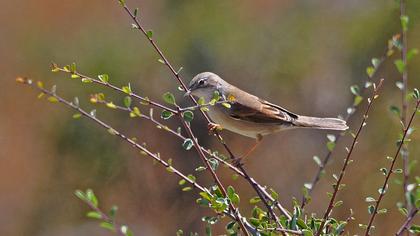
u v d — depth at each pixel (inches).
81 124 610.2
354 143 214.4
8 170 624.4
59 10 686.5
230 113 338.3
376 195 494.0
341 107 651.5
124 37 654.5
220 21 668.1
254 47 673.6
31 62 652.7
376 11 665.0
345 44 671.1
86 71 625.9
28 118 630.5
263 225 205.3
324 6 701.9
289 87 668.1
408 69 618.8
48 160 624.7
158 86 627.8
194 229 592.1
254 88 662.5
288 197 593.9
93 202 162.7
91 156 611.8
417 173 505.0
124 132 614.5
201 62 651.5
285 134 615.8
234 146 600.7
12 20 677.9
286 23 688.4
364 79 643.5
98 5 690.8
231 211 205.6
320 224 209.9
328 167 569.9
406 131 202.2
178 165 604.1
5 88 643.5
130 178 606.9
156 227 592.1
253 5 696.4
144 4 694.5
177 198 601.0
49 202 617.6
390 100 605.9
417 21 633.6
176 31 662.5
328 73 666.8
